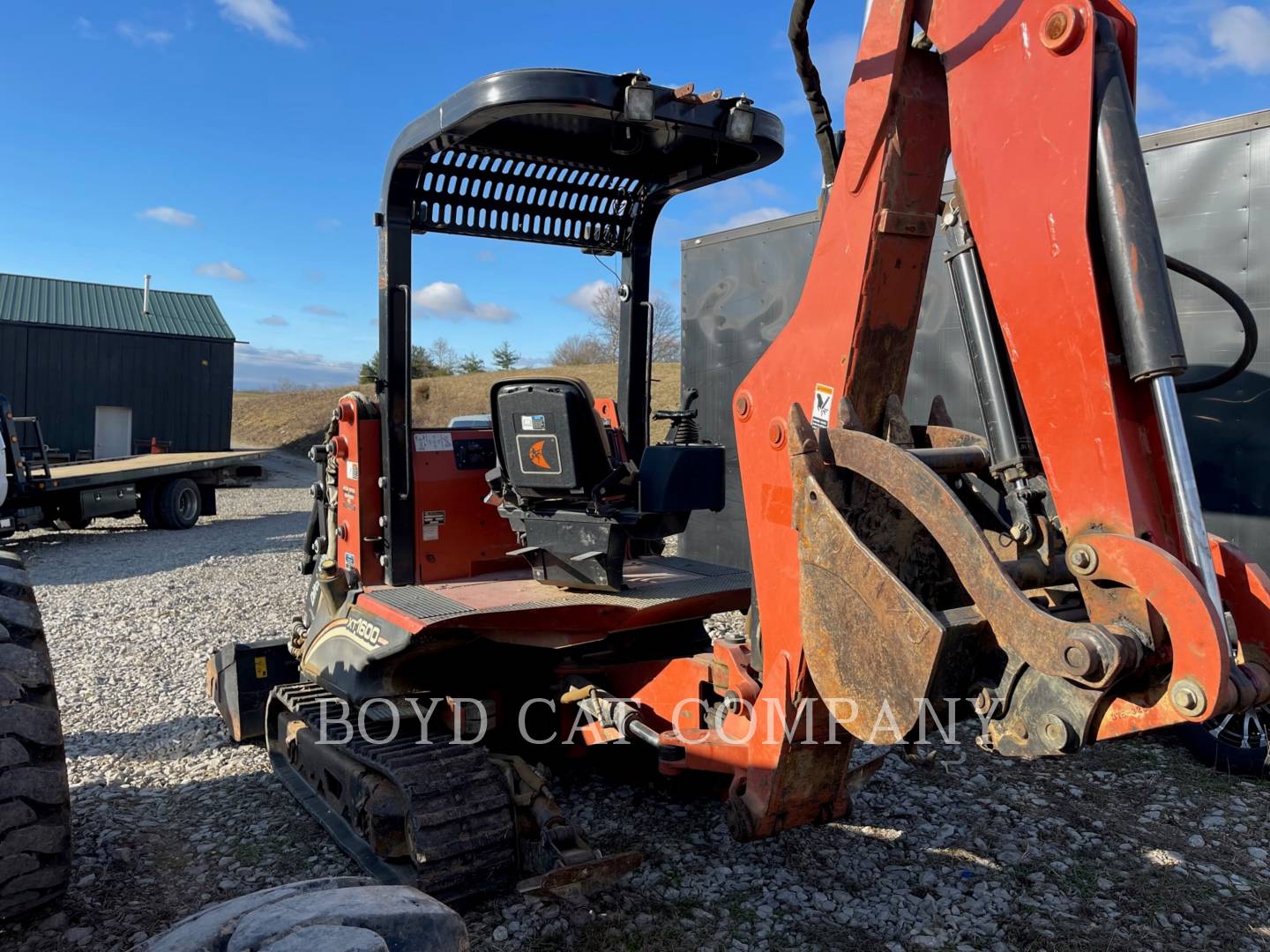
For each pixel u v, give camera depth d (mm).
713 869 3203
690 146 3512
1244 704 1657
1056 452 1839
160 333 22656
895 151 2174
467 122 2945
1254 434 4172
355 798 3176
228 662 4555
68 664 6109
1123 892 3066
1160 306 1696
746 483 2535
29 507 11453
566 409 3066
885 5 2152
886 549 2285
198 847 3447
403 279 3480
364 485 3572
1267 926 2875
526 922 2852
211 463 14633
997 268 1923
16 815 2570
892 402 2312
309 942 1347
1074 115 1770
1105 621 1740
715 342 7070
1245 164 4168
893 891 3064
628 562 4066
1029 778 3992
